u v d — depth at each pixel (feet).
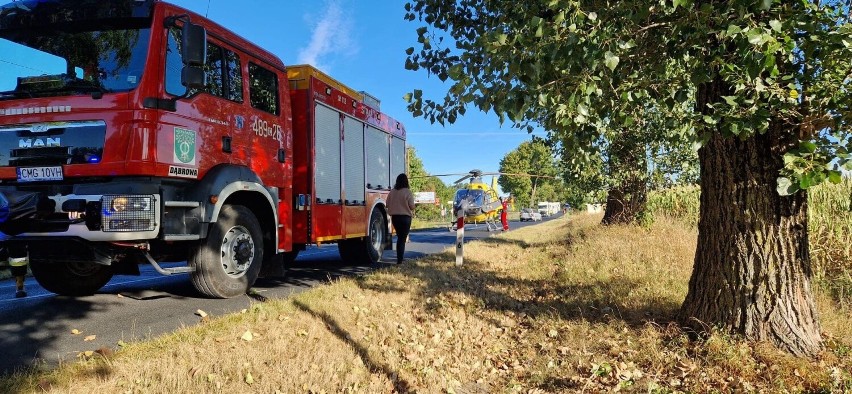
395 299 20.75
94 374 11.19
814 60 10.64
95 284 20.93
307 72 25.84
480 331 18.22
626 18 10.05
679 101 11.03
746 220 14.28
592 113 11.23
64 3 17.30
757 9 8.82
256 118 21.67
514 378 14.57
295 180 25.61
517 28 10.51
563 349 15.84
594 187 40.78
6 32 17.57
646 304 19.15
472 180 104.32
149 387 10.66
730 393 12.37
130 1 17.03
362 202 32.22
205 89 18.81
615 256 29.63
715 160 14.80
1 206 15.48
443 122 12.21
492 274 28.45
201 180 18.40
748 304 14.34
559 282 25.31
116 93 16.35
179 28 17.90
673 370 13.82
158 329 15.51
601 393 12.87
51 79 16.89
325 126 27.25
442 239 63.05
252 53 21.70
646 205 41.96
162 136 16.70
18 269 19.71
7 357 12.82
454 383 13.78
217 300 19.76
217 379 11.31
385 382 12.94
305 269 31.09
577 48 9.45
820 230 28.68
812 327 14.28
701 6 9.91
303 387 11.64
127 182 16.38
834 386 12.16
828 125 10.44
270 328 15.05
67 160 16.38
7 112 16.93
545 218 215.10
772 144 13.87
